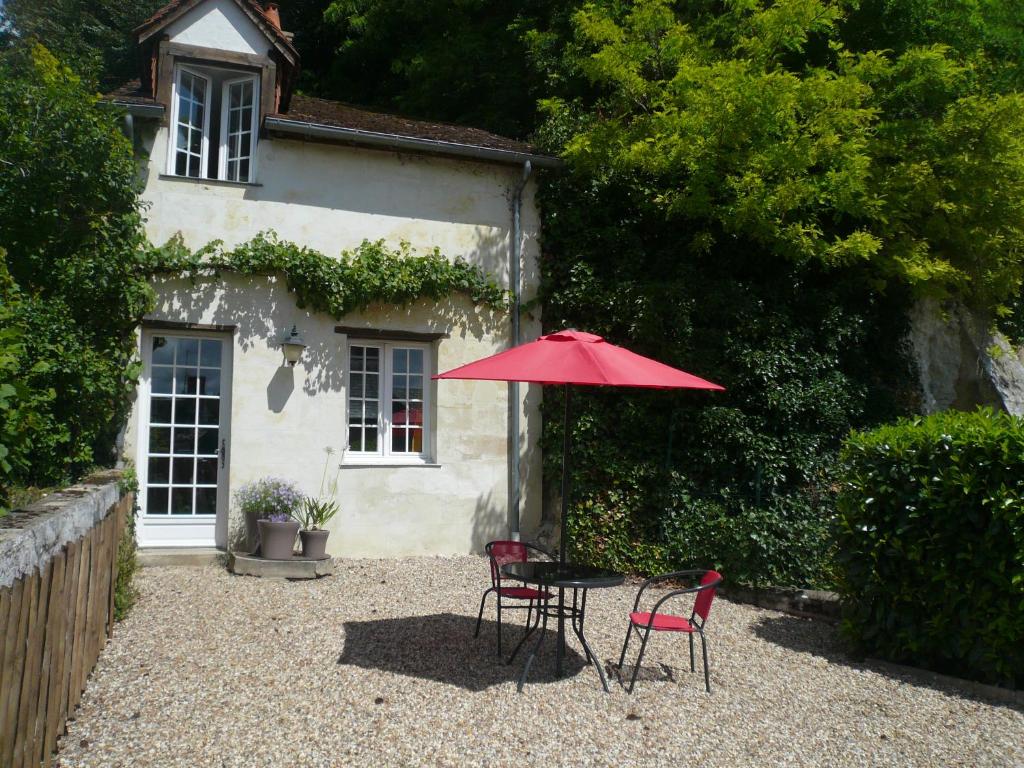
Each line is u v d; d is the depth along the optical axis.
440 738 4.16
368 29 15.41
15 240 7.52
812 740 4.45
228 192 8.77
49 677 3.48
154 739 3.95
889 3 10.67
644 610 7.33
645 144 9.18
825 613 7.24
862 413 10.19
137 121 8.52
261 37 9.11
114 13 18.08
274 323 8.80
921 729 4.72
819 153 8.86
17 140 7.13
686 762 4.06
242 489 8.56
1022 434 5.35
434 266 9.30
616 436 9.53
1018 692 5.33
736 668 5.70
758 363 9.43
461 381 9.57
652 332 9.43
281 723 4.25
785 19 9.02
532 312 9.92
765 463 9.25
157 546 8.45
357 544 8.98
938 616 5.68
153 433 8.49
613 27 9.79
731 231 9.52
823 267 10.03
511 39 14.31
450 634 6.12
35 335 6.93
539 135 10.66
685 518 8.86
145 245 8.20
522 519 9.68
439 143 9.34
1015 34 11.29
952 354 11.38
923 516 5.79
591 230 9.92
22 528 3.17
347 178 9.27
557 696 4.87
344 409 9.06
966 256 11.05
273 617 6.36
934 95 10.23
